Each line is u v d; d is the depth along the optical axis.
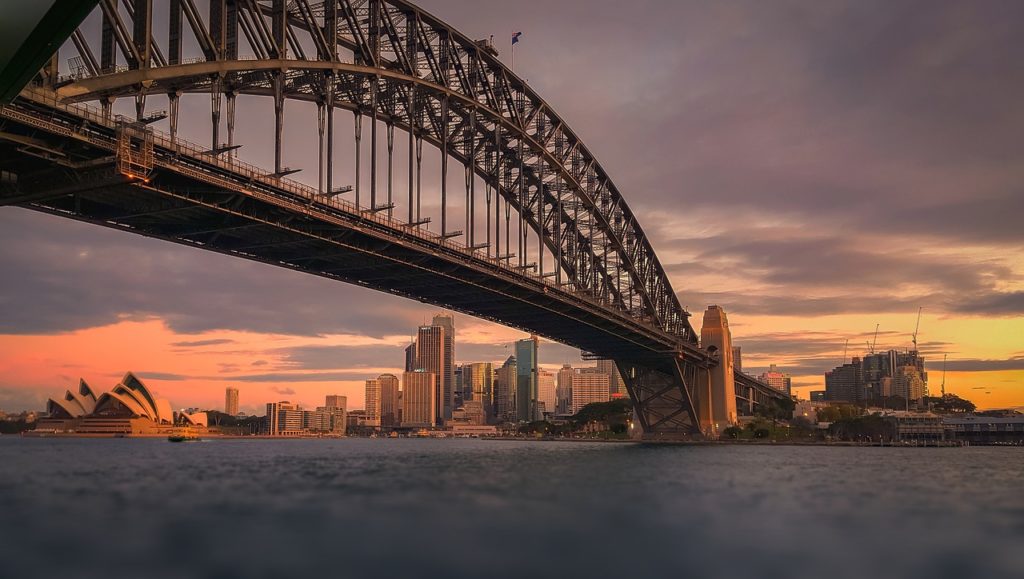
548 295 128.75
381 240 94.31
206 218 83.00
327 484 71.44
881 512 55.44
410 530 45.44
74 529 44.91
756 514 53.62
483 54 123.44
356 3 98.25
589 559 39.03
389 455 145.00
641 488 70.50
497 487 69.75
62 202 76.00
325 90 90.94
